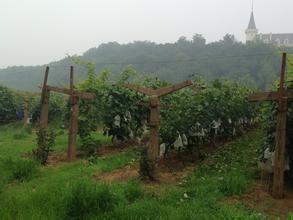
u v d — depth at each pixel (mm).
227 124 15961
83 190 7988
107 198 7988
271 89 11016
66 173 11164
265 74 65062
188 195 8898
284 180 10070
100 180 10305
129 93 15094
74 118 13461
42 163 12711
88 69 16000
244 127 19594
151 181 10148
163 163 12258
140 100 15195
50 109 25656
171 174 11062
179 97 13938
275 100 9031
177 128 12242
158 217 7379
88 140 14570
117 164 12031
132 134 15422
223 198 8750
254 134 17703
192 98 13469
